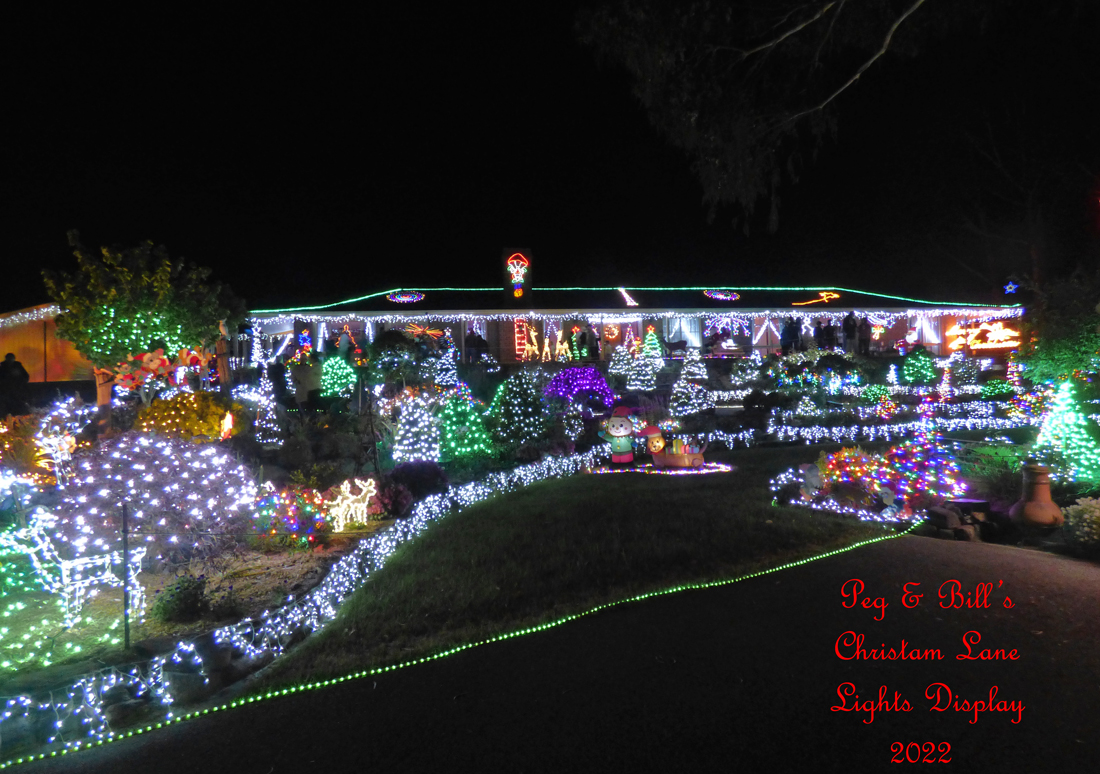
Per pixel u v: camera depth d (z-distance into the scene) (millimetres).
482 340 25312
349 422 14773
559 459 14125
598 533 8648
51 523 6664
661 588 6672
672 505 10188
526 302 26688
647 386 22609
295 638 5789
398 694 4754
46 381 21156
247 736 4289
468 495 11133
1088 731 4062
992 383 23406
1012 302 30641
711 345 27359
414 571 7387
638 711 4418
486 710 4492
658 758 3904
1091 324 11500
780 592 6531
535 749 4023
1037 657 5027
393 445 13234
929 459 10688
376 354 15062
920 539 8438
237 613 6020
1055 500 9766
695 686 4730
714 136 11906
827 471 10258
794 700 4512
